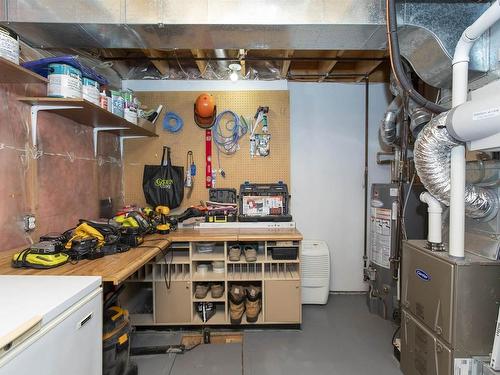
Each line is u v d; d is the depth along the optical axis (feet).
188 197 9.80
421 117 6.86
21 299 3.20
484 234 5.37
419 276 5.74
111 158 9.05
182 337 7.67
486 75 5.53
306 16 5.30
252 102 9.80
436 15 5.28
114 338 5.09
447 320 4.92
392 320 8.59
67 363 3.24
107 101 6.49
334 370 6.40
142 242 6.53
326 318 8.75
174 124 9.70
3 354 2.39
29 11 5.24
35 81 5.19
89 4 5.26
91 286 3.78
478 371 4.75
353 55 8.79
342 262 10.44
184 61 9.11
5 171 5.18
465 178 5.43
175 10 5.29
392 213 8.50
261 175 9.81
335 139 10.37
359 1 5.31
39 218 5.98
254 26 5.38
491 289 4.79
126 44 6.13
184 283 7.81
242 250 8.44
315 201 10.43
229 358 6.83
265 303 7.85
